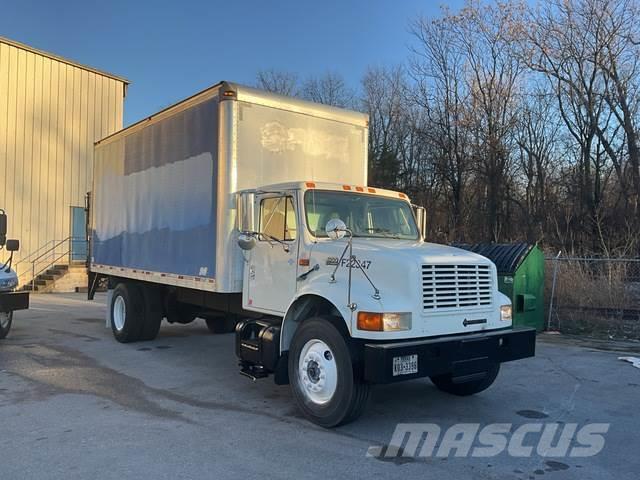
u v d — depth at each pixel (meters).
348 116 8.16
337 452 4.80
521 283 11.08
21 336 11.02
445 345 5.20
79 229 24.52
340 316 5.59
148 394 6.75
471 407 6.20
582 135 26.44
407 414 5.92
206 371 8.03
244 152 7.11
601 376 7.67
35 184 23.09
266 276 6.48
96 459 4.61
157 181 8.91
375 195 6.80
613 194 26.25
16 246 10.73
